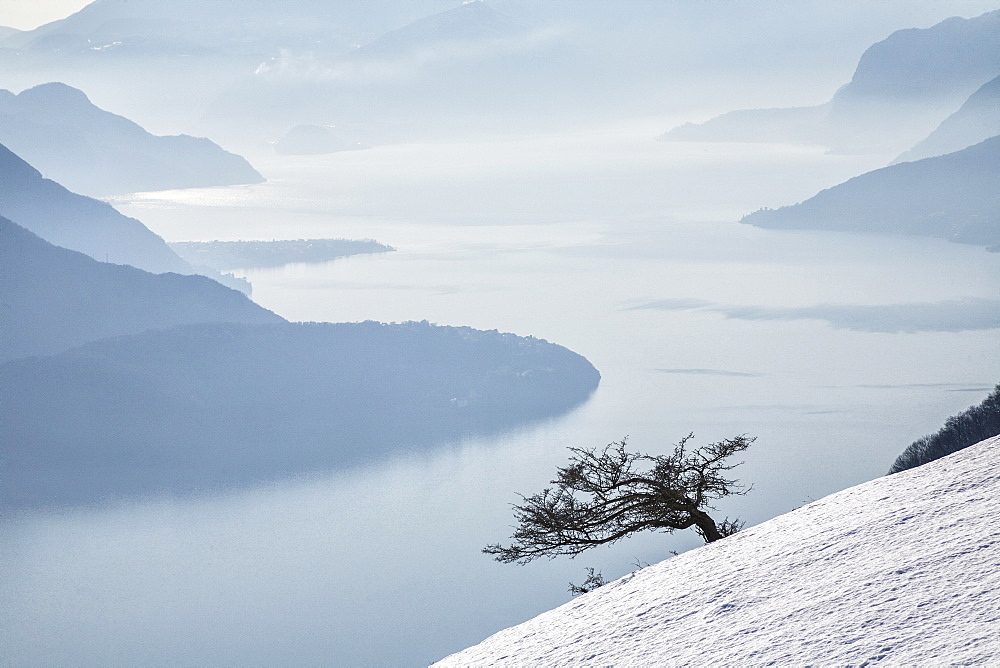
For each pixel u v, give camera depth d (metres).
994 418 80.81
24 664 107.75
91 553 145.75
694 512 11.41
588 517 11.47
